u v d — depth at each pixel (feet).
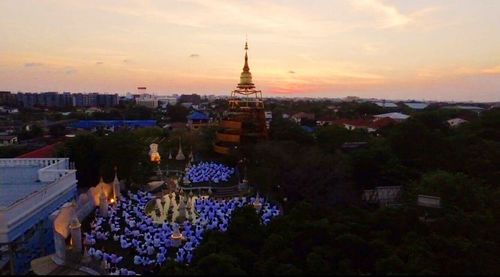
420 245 106.83
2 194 154.92
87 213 181.16
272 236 109.81
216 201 220.02
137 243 155.84
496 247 118.11
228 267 91.66
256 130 340.39
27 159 188.75
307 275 93.91
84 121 563.07
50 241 146.00
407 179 206.80
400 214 126.11
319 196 203.82
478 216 134.62
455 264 98.48
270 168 230.07
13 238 124.77
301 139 299.17
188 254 137.59
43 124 495.41
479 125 281.13
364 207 186.09
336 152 241.76
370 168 217.15
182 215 198.39
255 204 203.62
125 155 226.79
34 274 103.71
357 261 102.37
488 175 199.93
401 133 238.48
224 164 328.70
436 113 295.07
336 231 112.27
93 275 95.35
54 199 156.15
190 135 386.32
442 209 139.95
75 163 224.33
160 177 290.97
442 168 214.48
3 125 505.66
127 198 221.66
